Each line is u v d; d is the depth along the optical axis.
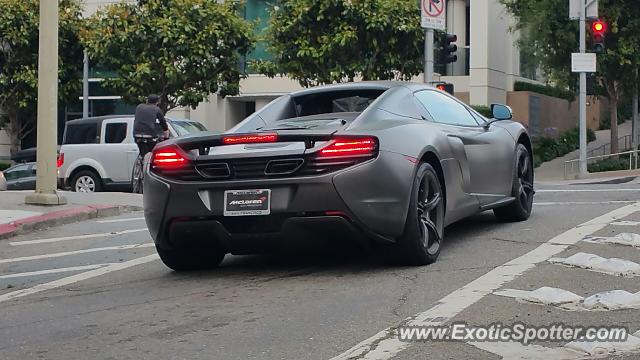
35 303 6.48
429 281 6.24
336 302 5.80
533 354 4.55
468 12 32.59
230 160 6.47
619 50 25.17
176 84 24.88
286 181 6.31
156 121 15.39
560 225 8.50
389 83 7.71
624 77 26.42
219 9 24.91
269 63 25.28
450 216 7.31
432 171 6.91
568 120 37.03
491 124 8.72
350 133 6.36
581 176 22.59
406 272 6.61
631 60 25.41
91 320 5.77
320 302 5.82
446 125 7.77
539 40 26.27
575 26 25.34
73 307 6.23
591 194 11.49
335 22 24.36
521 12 27.03
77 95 27.95
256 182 6.38
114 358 4.83
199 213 6.54
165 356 4.82
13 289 7.16
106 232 10.25
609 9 24.73
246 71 30.61
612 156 26.16
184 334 5.25
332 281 6.46
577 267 6.44
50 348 5.12
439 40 24.03
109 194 13.72
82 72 27.94
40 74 11.91
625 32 25.20
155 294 6.49
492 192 8.25
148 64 24.34
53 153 12.02
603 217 8.83
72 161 17.17
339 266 7.05
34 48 26.77
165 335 5.25
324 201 6.25
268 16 30.58
